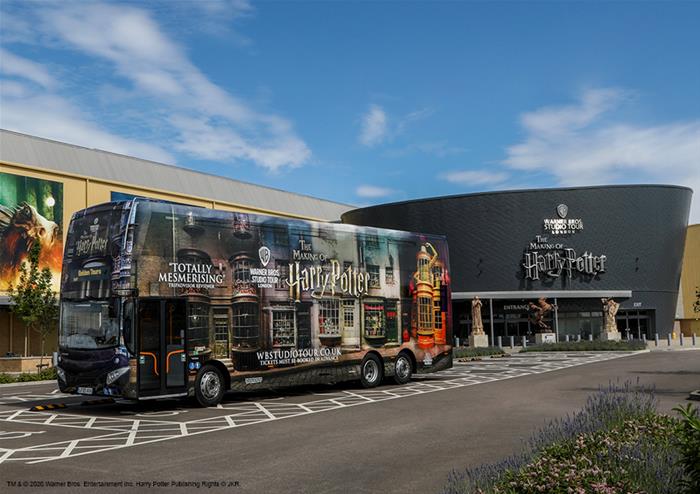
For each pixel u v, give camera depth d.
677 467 6.54
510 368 28.17
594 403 10.70
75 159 46.62
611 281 58.56
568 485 6.45
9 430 13.27
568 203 58.53
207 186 58.34
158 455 10.34
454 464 9.23
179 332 15.92
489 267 59.03
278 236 18.41
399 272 21.80
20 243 39.19
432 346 22.53
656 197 59.69
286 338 18.17
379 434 11.94
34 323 31.86
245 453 10.41
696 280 69.62
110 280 15.44
